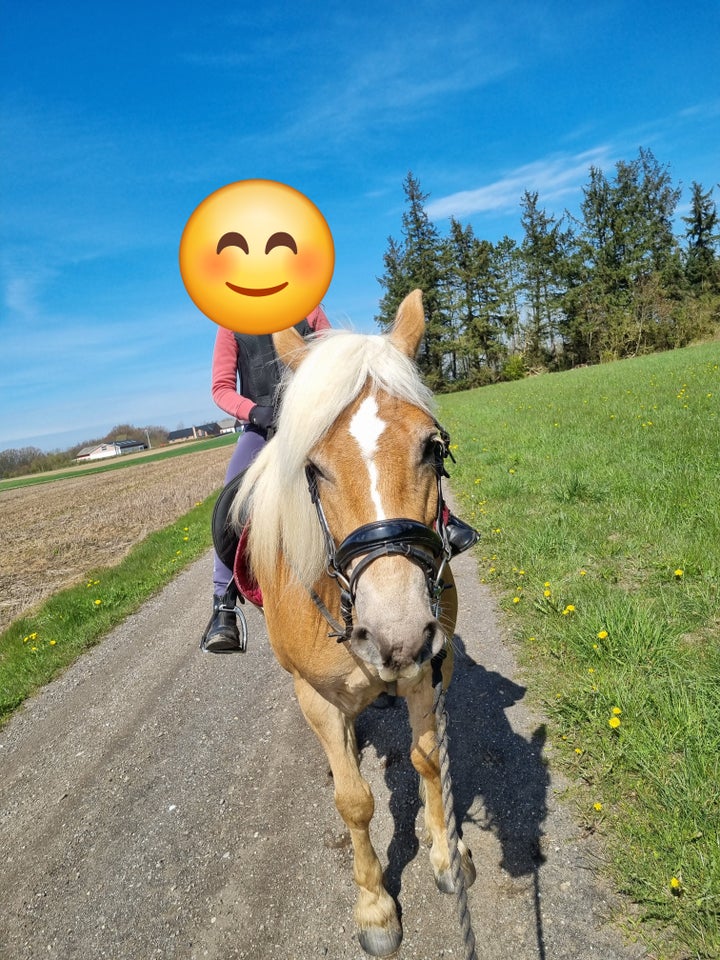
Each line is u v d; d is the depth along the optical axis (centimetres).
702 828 243
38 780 423
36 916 300
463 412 2108
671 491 621
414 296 264
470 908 250
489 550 647
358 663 238
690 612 401
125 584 897
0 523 2291
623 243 5447
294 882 286
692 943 210
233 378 327
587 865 253
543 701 362
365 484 196
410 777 343
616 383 1905
